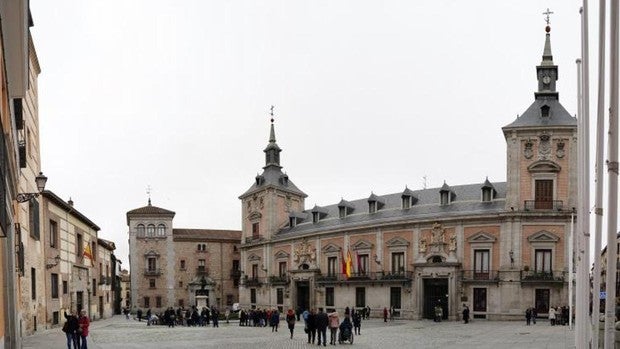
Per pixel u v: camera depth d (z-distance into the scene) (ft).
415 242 204.85
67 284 153.38
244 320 172.76
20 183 96.84
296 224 270.05
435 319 181.37
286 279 253.85
